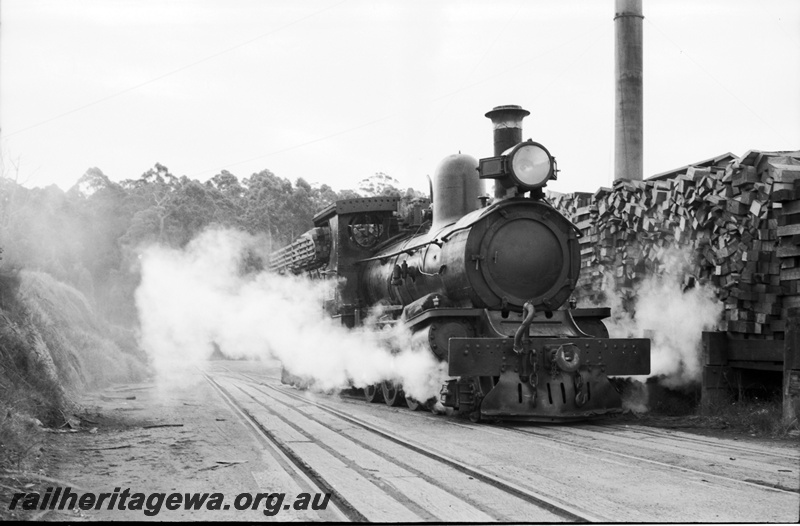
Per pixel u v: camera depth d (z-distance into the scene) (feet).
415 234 50.80
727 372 37.22
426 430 32.58
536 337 36.60
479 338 35.32
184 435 30.94
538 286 39.34
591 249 47.80
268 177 163.22
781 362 34.86
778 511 18.08
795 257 34.24
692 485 20.95
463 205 44.98
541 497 19.19
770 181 34.88
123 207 127.95
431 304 40.70
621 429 33.27
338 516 17.85
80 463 24.38
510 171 38.88
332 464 23.97
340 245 55.83
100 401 46.47
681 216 39.27
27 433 26.50
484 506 18.60
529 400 35.04
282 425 34.22
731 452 26.76
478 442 28.91
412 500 19.12
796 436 30.53
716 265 37.19
